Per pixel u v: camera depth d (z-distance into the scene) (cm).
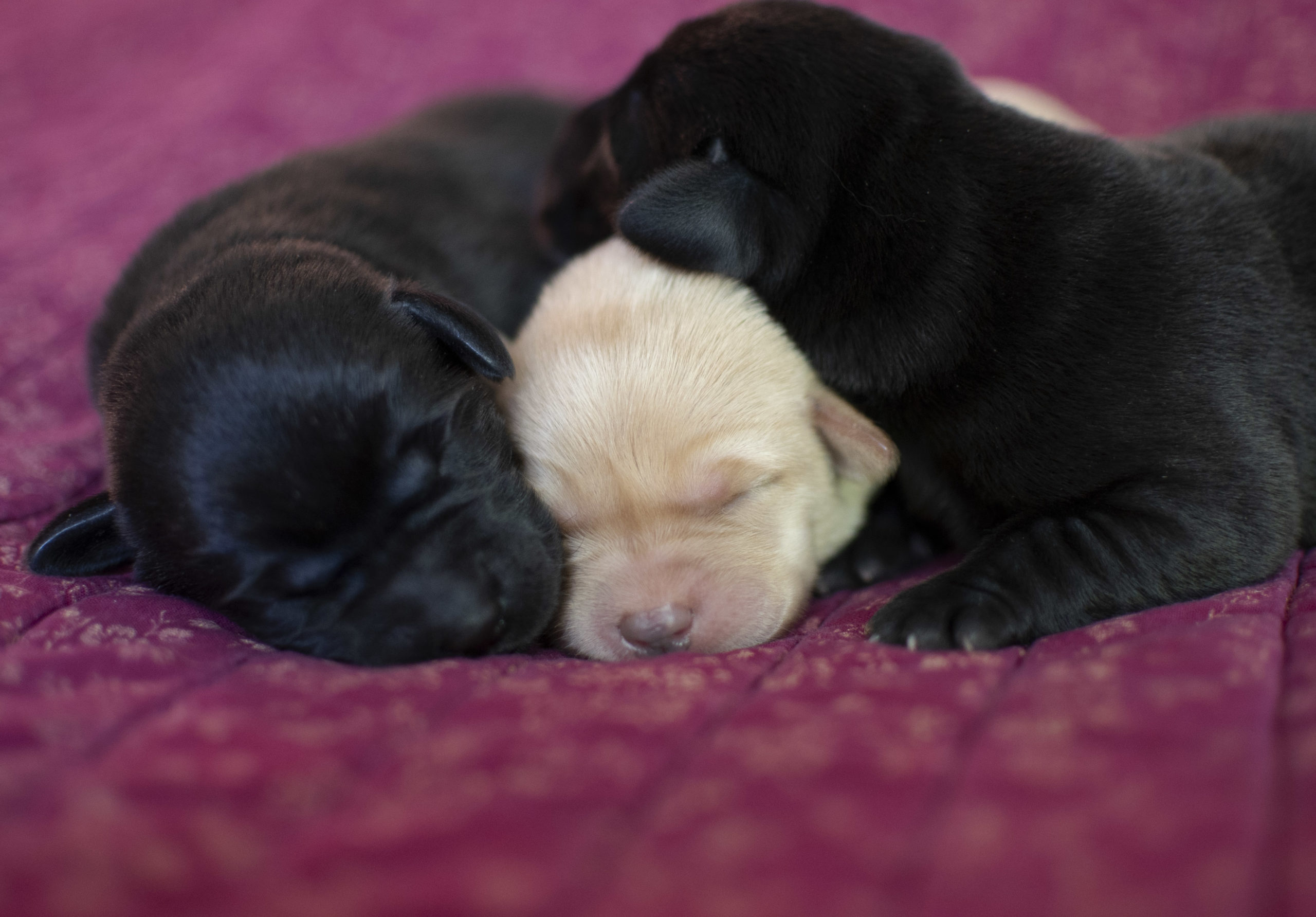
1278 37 56
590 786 33
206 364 39
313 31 65
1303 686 35
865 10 59
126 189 55
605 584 41
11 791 33
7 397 47
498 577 40
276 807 33
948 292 42
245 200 47
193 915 31
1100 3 58
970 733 34
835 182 43
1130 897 31
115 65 67
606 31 64
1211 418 40
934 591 39
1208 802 33
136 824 33
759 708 35
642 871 32
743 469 42
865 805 33
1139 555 40
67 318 49
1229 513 40
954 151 43
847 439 42
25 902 31
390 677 37
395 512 39
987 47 58
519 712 35
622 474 41
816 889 32
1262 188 44
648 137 45
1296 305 42
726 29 45
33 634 38
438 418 40
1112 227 42
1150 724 34
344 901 31
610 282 44
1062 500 41
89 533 40
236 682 36
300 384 39
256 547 38
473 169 51
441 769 34
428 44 64
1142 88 57
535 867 32
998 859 32
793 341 43
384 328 40
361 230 46
